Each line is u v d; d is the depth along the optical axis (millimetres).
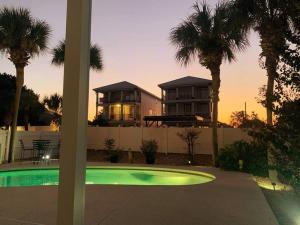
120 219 4859
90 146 22812
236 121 27656
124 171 13484
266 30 10453
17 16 15398
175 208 5633
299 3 3898
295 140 3855
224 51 15086
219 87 15234
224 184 8617
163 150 20094
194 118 27094
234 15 12766
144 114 45344
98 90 45781
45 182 11781
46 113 37688
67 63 2461
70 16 2500
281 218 5520
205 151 18812
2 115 26953
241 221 4777
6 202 5992
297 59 3943
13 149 15688
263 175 11117
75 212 2350
